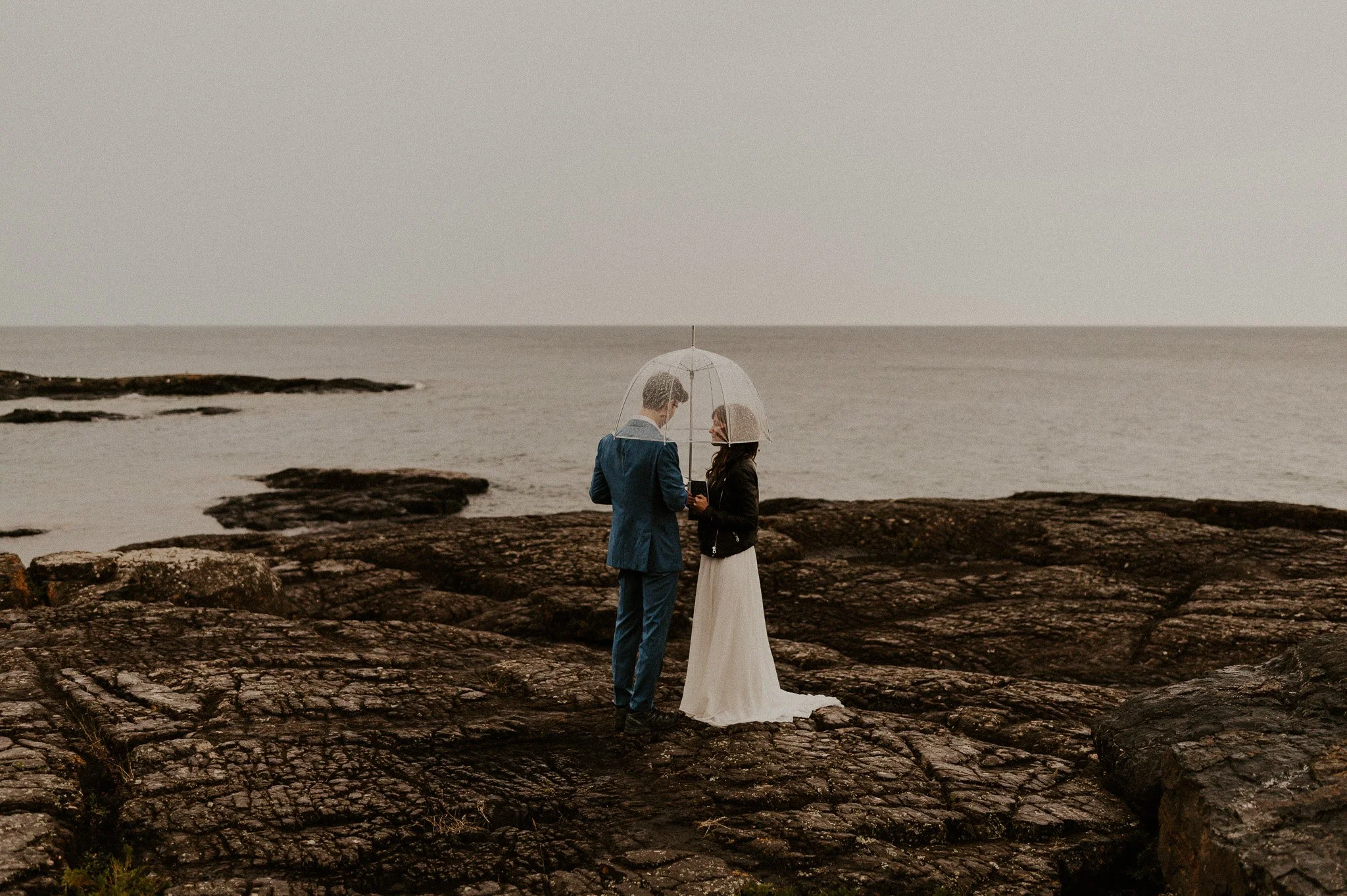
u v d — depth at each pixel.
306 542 12.15
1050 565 10.61
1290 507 12.73
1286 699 4.42
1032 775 4.89
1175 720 4.60
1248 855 3.24
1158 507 13.41
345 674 6.16
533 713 5.69
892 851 4.00
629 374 90.62
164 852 3.77
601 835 4.09
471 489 25.34
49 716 5.02
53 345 178.38
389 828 4.06
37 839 3.66
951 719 5.84
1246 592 8.88
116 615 7.32
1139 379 80.62
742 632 5.58
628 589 5.41
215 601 8.43
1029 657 7.53
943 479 28.81
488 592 10.11
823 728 5.50
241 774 4.49
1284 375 84.88
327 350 160.12
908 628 8.28
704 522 5.53
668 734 5.32
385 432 41.03
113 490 25.58
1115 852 4.20
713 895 3.59
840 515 12.70
